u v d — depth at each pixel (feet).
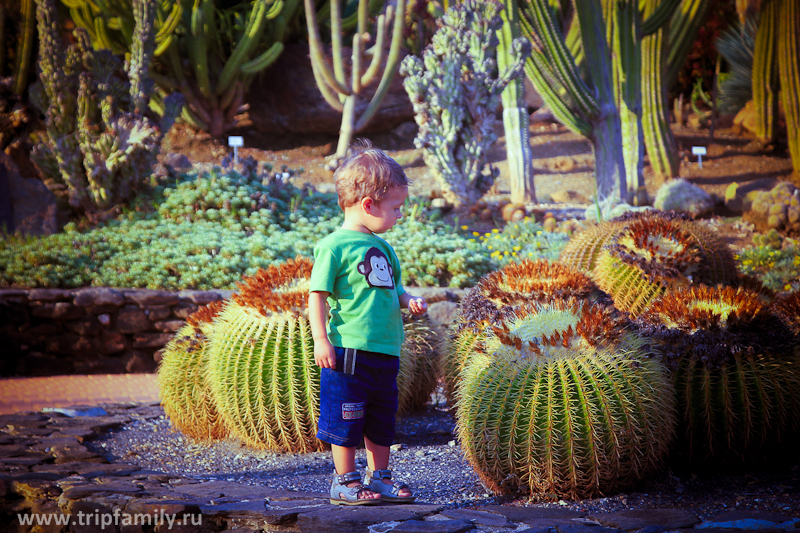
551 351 8.46
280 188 32.68
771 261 29.09
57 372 21.97
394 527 7.13
